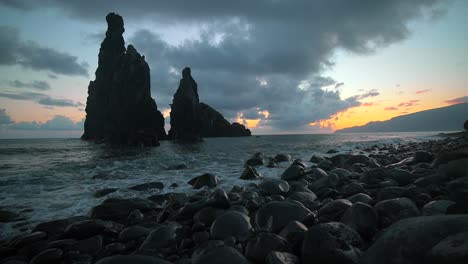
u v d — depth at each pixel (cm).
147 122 5750
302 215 475
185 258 400
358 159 1251
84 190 954
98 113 7381
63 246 473
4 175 1266
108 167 1545
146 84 5850
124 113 5634
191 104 7006
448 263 205
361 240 327
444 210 382
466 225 238
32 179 1163
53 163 1791
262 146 3459
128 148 3903
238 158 1962
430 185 585
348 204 479
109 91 6744
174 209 694
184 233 500
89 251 459
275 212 484
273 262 306
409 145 2539
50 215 687
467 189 451
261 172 1273
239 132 11825
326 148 2789
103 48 7550
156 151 3027
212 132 11000
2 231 581
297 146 3219
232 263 312
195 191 927
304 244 329
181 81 7394
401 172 746
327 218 461
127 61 5881
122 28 7750
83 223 536
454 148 1250
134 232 512
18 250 483
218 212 574
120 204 682
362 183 741
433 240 237
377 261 254
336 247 304
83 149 3641
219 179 1095
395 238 258
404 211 406
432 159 1046
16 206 760
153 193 907
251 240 375
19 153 2856
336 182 791
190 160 1847
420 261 229
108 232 527
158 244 452
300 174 1032
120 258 301
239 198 704
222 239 445
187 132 6912
